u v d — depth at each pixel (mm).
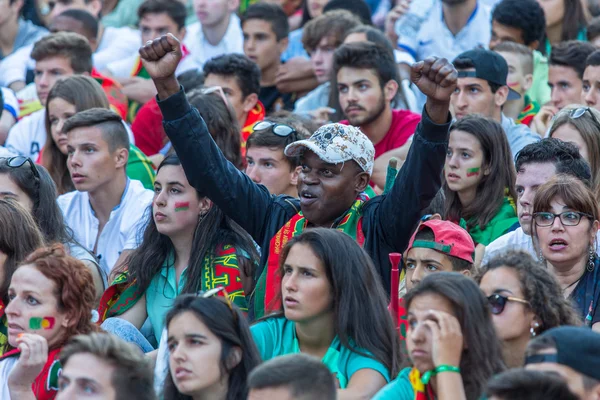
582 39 35562
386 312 17141
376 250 19484
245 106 30719
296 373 13508
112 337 14883
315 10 38719
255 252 21484
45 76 32094
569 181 18922
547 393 12273
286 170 24047
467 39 35219
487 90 27516
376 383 16438
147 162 28375
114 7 43469
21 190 22938
